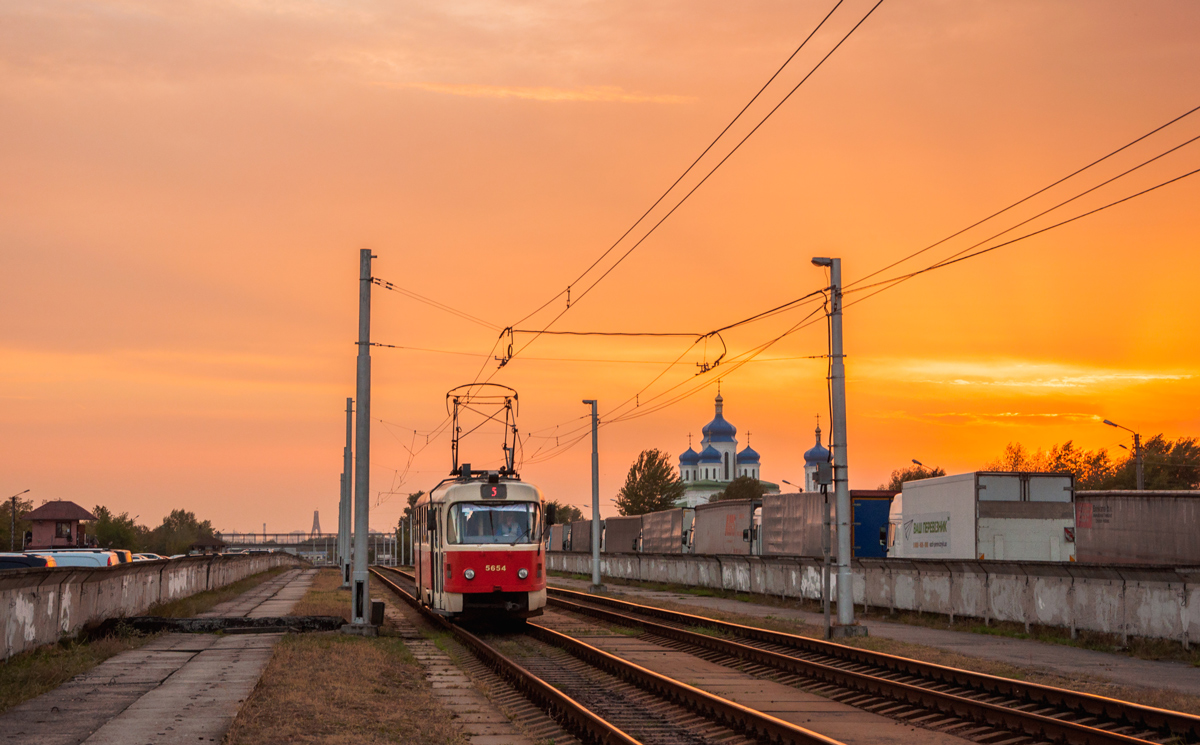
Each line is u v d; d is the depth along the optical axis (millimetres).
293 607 33188
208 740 10609
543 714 13461
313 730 11305
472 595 24875
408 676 16781
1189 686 15641
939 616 27250
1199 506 29562
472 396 31219
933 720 13000
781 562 36250
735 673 17953
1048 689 13641
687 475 179250
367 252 24484
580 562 65812
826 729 12672
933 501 31953
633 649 21828
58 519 96188
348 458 50938
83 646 18469
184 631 22047
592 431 46875
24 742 10438
